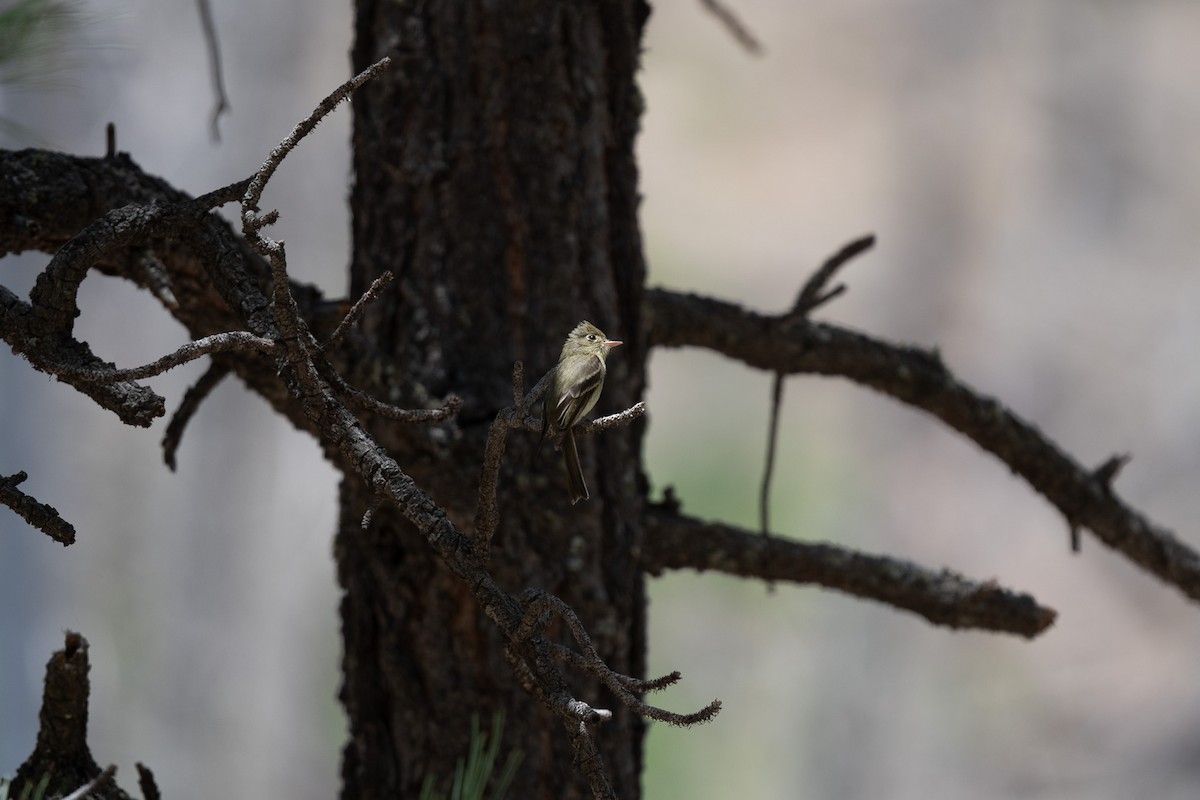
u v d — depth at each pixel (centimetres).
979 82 2648
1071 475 494
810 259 2561
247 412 1844
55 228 346
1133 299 2455
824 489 2291
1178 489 2273
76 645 298
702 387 2348
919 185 2636
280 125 1847
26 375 1680
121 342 1777
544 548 399
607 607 404
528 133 407
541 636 260
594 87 415
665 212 2617
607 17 419
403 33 411
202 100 1766
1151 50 2570
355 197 427
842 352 459
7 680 1605
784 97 2747
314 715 1867
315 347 266
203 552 1830
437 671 408
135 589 1792
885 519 2306
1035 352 2450
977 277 2553
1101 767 2033
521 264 407
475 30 408
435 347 404
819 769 2073
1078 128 2575
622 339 418
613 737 408
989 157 2611
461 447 394
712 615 2117
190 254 356
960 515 2308
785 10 2789
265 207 1838
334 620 1883
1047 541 2272
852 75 2723
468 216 407
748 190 2658
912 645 2155
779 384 459
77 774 301
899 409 2359
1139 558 516
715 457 2286
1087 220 2538
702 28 2794
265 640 1859
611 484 410
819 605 2144
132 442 1777
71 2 376
